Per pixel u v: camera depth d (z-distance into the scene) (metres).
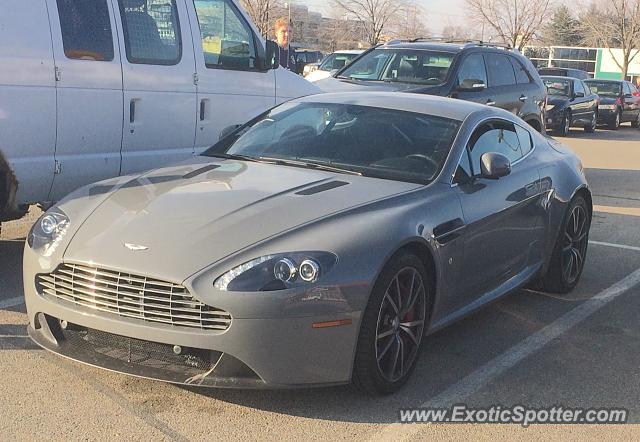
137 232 3.73
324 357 3.55
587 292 6.05
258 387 3.50
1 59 5.17
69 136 5.71
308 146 4.95
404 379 4.05
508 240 4.98
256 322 3.40
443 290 4.29
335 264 3.56
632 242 7.81
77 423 3.53
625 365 4.57
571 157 6.15
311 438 3.50
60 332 3.84
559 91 21.98
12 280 5.63
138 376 3.56
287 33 23.80
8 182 5.37
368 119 5.09
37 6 5.39
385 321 3.85
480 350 4.71
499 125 5.37
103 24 5.88
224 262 3.48
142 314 3.52
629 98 26.17
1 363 4.13
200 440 3.43
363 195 4.13
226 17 7.08
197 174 4.54
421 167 4.61
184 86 6.65
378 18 44.59
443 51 10.27
